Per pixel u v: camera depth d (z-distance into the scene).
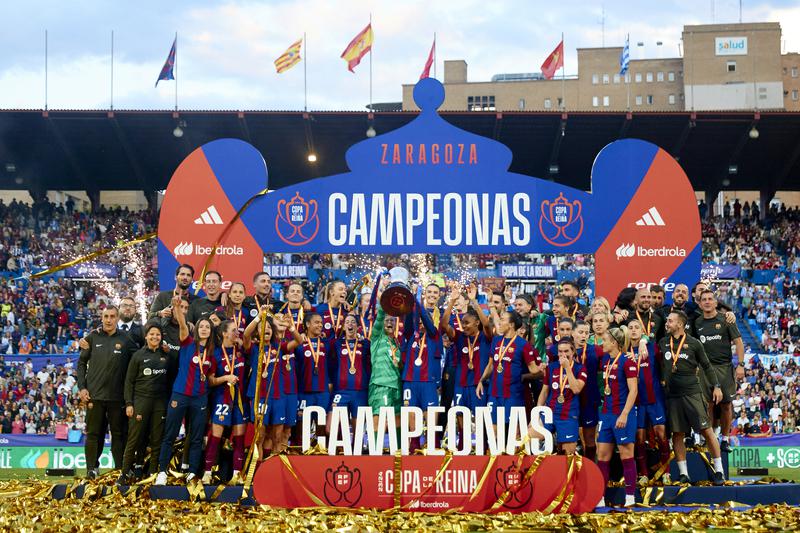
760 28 85.44
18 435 20.33
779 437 20.50
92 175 37.62
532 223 13.50
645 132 33.25
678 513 10.66
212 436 11.87
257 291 12.84
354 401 12.66
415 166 13.51
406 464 10.95
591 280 34.22
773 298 34.38
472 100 90.12
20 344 30.59
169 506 10.96
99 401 12.37
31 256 35.59
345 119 32.66
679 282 13.65
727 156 35.47
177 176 13.73
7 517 10.78
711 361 12.68
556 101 90.00
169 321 12.37
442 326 12.53
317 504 10.91
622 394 11.36
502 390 11.88
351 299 14.39
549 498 10.82
